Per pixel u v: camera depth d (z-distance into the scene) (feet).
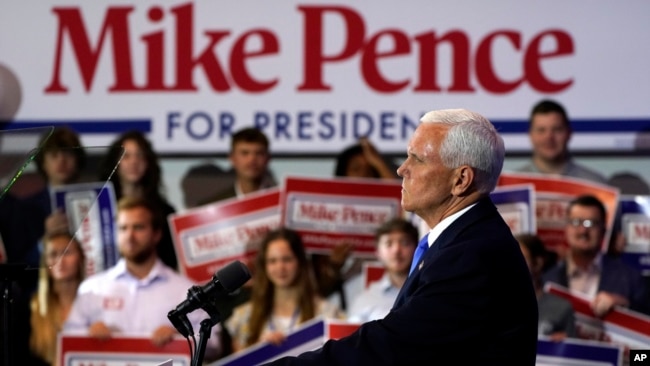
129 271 28.45
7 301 15.92
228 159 28.66
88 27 29.07
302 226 28.50
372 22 28.60
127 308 28.32
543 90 28.40
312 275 28.32
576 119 28.27
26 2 29.09
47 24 29.09
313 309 28.22
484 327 12.48
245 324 28.27
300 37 28.71
